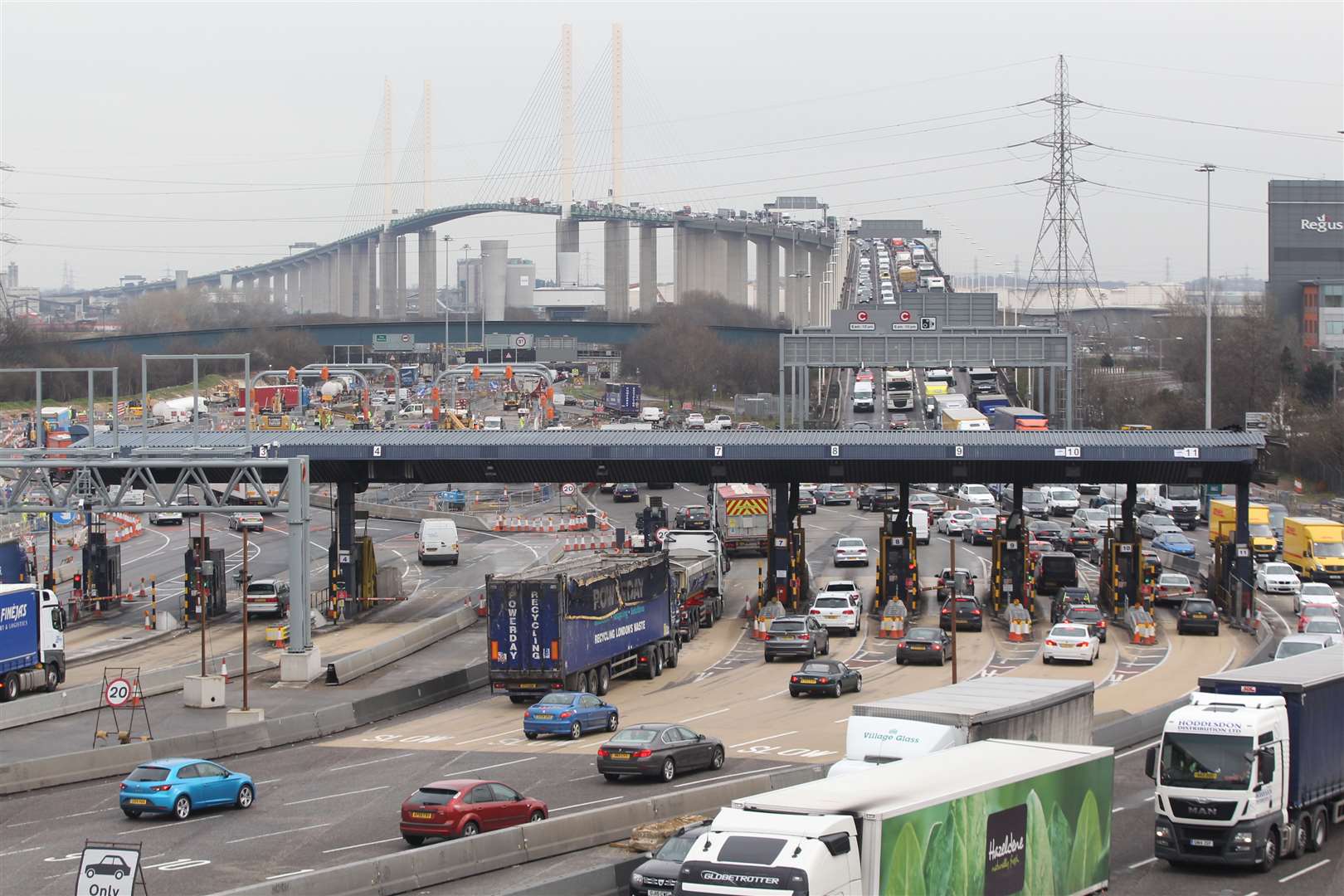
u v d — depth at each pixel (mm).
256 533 163625
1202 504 171000
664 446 107375
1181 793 48281
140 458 97625
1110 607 109188
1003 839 36875
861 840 32875
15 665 80125
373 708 79312
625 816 52938
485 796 51562
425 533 138875
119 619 111875
